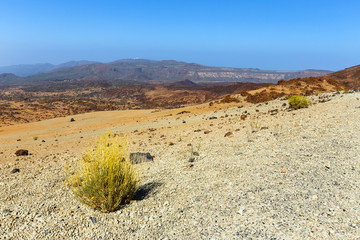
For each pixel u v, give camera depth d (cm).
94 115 6538
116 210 529
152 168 853
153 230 438
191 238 398
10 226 480
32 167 1102
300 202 459
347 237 345
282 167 648
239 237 381
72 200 597
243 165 714
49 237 436
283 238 364
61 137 3036
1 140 3553
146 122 3731
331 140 827
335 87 5050
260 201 485
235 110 3234
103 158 549
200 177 679
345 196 456
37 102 15588
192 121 2706
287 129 1120
